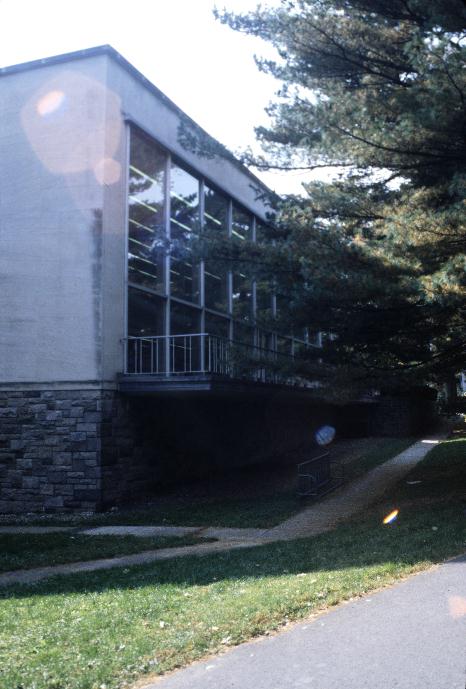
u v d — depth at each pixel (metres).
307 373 12.22
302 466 14.40
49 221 14.34
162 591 6.68
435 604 5.36
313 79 12.51
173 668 4.48
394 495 13.47
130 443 14.60
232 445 19.45
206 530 11.52
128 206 14.84
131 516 12.95
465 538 7.97
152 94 15.82
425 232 10.19
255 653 4.62
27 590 7.28
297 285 11.60
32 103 14.74
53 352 14.05
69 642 5.09
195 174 17.44
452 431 29.56
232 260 12.42
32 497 13.91
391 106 10.99
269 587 6.37
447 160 11.12
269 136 12.91
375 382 11.75
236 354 12.62
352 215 12.56
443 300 9.63
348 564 7.21
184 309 16.42
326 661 4.34
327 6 11.87
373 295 10.69
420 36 10.22
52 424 13.92
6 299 14.48
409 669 4.07
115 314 14.20
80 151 14.27
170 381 13.97
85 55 14.35
